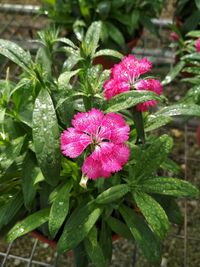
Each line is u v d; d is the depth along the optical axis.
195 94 0.20
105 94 0.13
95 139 0.12
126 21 0.26
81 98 0.16
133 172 0.14
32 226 0.14
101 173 0.12
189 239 0.20
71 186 0.14
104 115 0.13
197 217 0.23
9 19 0.33
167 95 0.27
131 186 0.14
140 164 0.14
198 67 0.20
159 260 0.14
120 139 0.12
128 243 0.22
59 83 0.15
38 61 0.17
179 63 0.23
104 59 0.24
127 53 0.26
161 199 0.15
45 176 0.13
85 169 0.12
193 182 0.24
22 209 0.16
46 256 0.22
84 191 0.15
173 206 0.16
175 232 0.22
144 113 0.15
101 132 0.12
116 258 0.22
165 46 0.29
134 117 0.14
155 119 0.15
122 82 0.13
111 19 0.26
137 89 0.13
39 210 0.15
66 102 0.14
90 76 0.14
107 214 0.14
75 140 0.12
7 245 0.22
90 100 0.14
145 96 0.13
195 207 0.23
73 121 0.12
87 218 0.14
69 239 0.13
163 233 0.13
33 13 0.30
